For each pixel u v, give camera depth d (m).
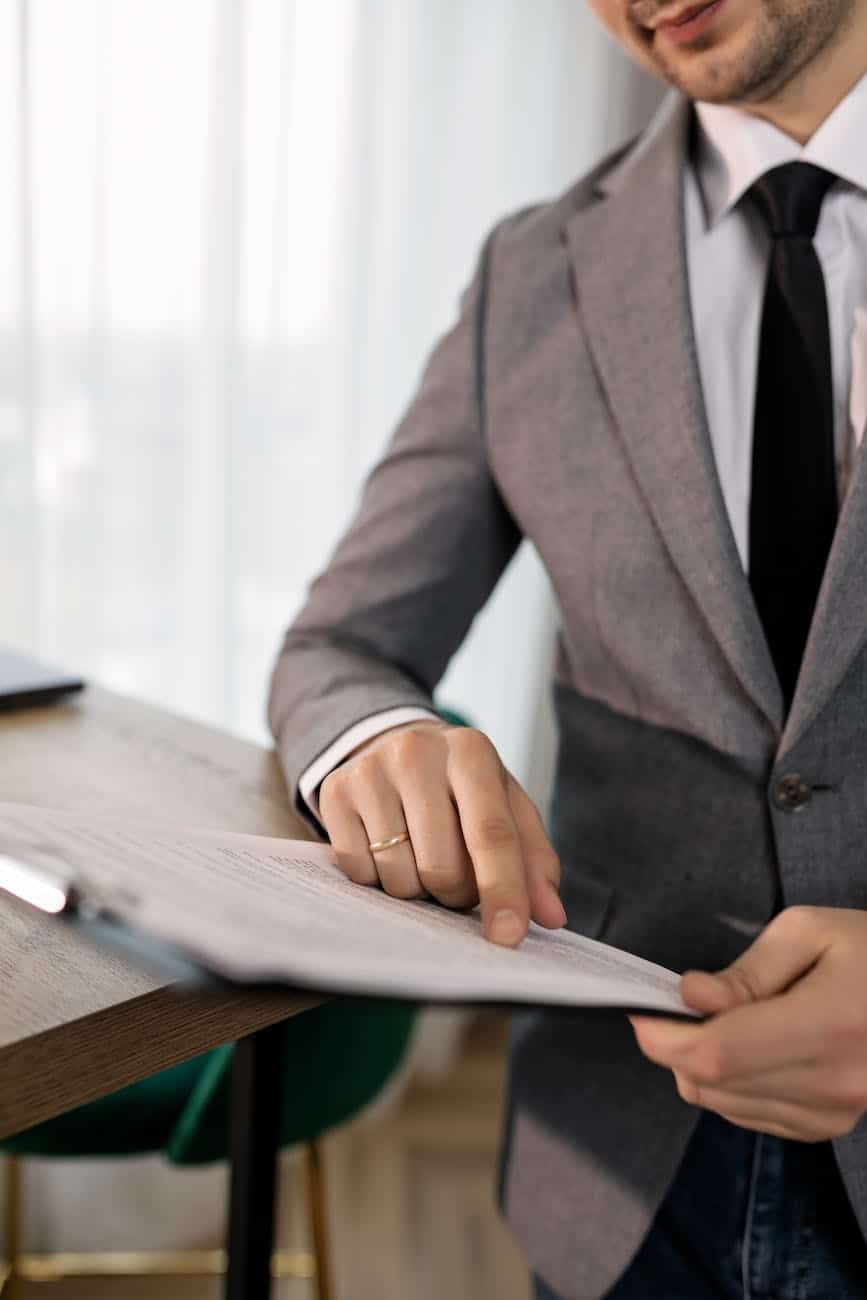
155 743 0.89
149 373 1.57
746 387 0.77
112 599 1.61
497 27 1.84
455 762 0.64
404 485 0.92
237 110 1.53
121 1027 0.51
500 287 0.88
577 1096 0.83
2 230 1.39
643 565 0.77
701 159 0.82
